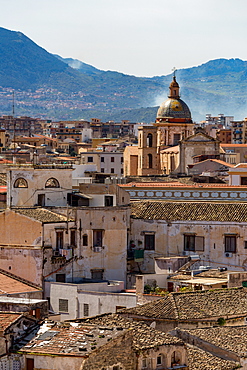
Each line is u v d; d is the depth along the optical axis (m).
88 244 177.50
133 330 102.25
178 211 188.00
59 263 171.75
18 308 124.00
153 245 186.88
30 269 169.38
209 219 184.50
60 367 91.50
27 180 184.75
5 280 166.75
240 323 131.88
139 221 187.50
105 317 106.94
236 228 183.12
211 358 110.75
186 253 185.50
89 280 174.62
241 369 110.75
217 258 184.00
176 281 162.62
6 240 172.12
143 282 160.00
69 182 190.50
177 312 129.25
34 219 169.88
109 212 179.38
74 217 177.00
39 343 95.44
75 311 155.75
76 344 94.69
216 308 132.25
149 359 97.62
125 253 181.38
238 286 155.38
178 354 100.81
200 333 117.69
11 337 95.62
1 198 197.38
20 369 93.00
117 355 94.62
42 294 163.00
